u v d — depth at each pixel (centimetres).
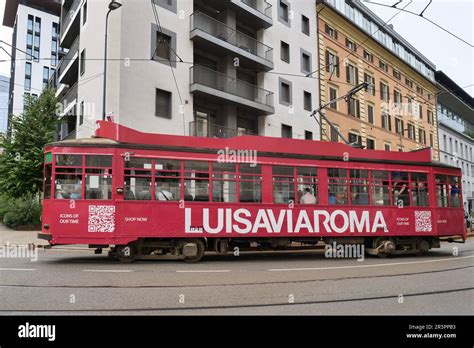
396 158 1405
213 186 1158
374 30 3731
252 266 1066
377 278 902
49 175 1077
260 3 2678
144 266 1027
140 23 1950
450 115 5241
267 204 1200
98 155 1080
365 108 3450
